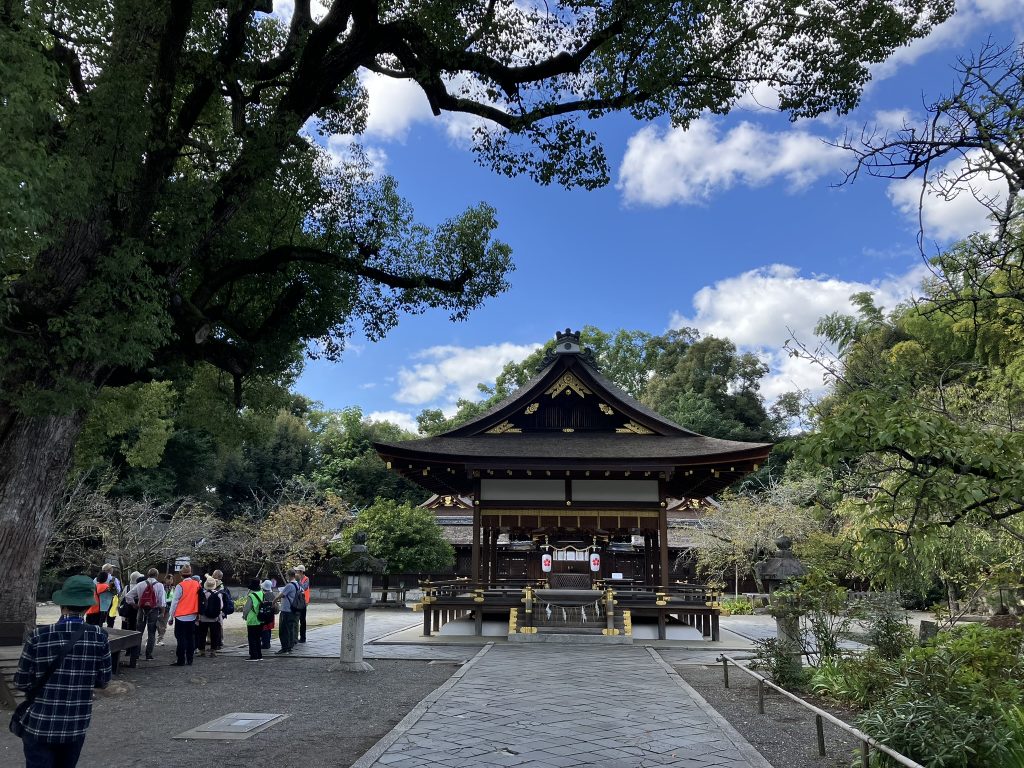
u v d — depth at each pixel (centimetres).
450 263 1553
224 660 1339
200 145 1194
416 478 2100
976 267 565
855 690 885
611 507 1844
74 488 2606
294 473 4978
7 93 662
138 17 1049
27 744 404
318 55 1224
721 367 5294
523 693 936
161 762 613
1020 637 816
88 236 1011
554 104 1283
